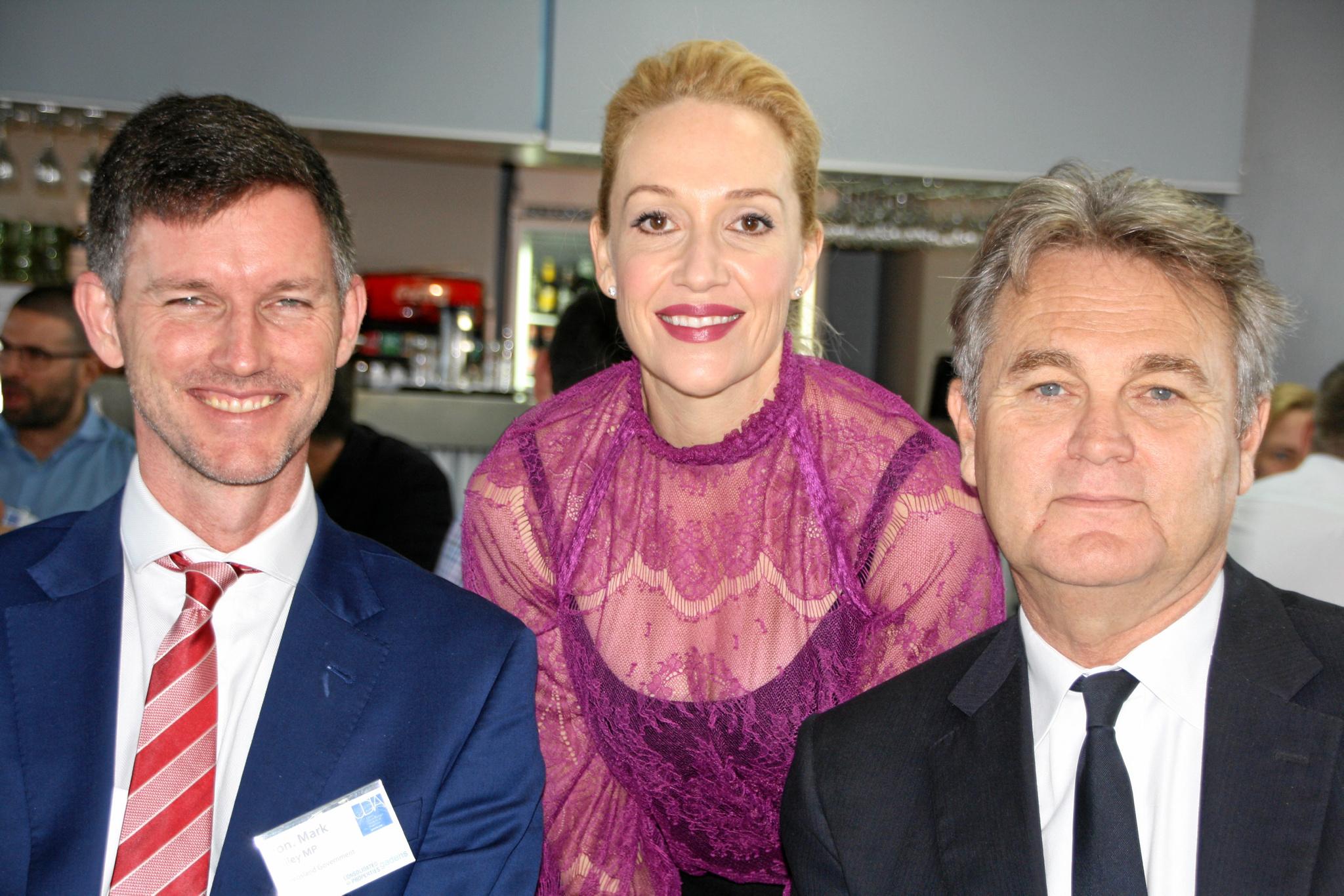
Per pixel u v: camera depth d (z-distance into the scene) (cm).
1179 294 122
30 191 556
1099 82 413
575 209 630
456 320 591
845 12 404
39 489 343
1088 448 118
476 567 179
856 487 164
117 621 135
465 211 672
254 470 132
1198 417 120
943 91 409
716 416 164
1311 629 127
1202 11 413
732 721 166
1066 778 131
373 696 138
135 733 133
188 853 127
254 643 141
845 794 136
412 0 410
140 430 137
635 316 154
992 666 140
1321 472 300
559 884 173
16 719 128
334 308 138
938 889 130
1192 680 125
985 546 164
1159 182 129
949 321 142
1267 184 430
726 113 151
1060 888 125
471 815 139
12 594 134
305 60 407
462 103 413
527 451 175
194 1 402
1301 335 427
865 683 169
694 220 149
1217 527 121
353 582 145
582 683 172
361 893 131
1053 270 126
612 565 170
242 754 136
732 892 185
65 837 125
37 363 335
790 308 180
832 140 407
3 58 394
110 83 400
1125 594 121
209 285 129
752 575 166
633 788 177
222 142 129
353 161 668
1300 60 427
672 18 402
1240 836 116
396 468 327
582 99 405
